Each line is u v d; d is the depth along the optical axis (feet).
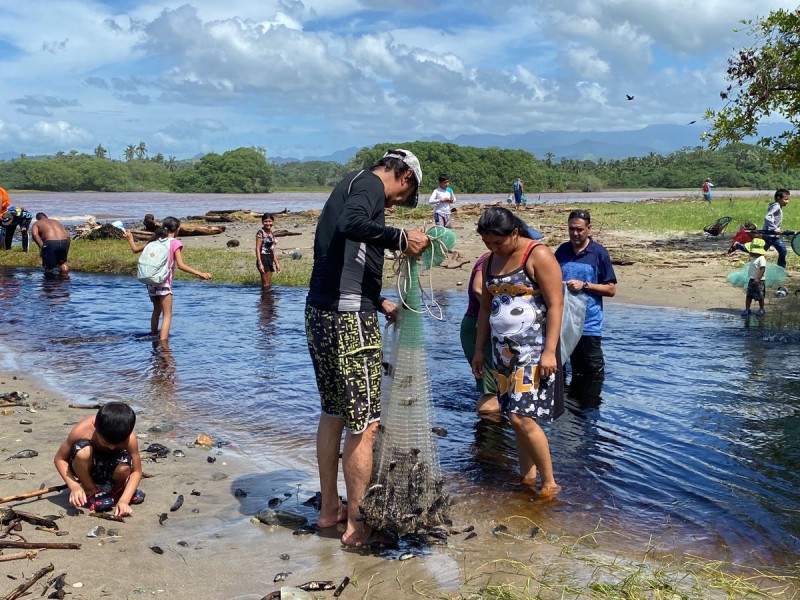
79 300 44.62
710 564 12.83
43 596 11.28
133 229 94.22
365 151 479.82
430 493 13.47
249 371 27.07
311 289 13.60
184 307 41.93
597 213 122.31
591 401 23.12
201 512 14.93
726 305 41.78
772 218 46.62
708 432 20.16
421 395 13.61
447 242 14.06
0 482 15.99
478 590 11.76
